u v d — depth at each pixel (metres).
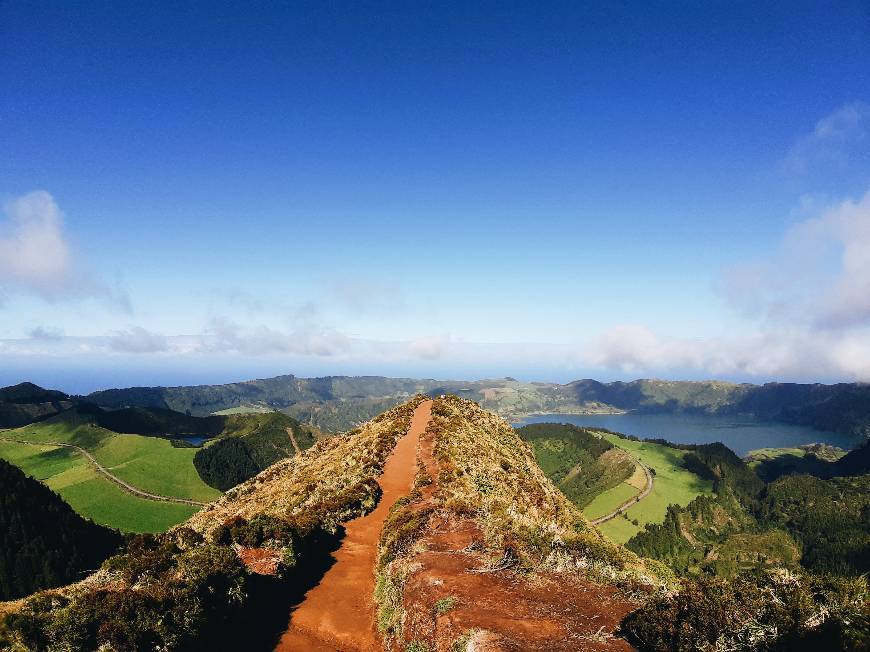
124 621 12.96
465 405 86.12
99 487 146.75
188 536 20.12
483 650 11.12
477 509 24.75
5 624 11.89
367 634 16.34
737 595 10.37
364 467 41.16
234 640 15.52
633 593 14.16
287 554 20.92
